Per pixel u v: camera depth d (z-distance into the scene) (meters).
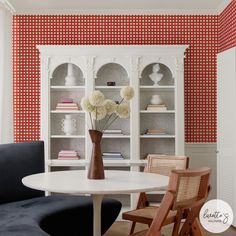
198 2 5.41
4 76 5.13
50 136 5.33
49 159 5.27
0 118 4.99
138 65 5.29
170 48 5.29
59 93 5.56
